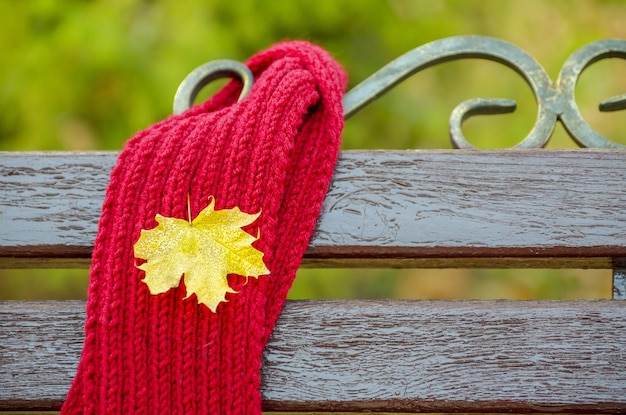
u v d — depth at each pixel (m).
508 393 1.22
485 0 2.31
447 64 2.38
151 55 1.91
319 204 1.25
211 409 1.20
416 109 2.23
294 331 1.24
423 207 1.25
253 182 1.23
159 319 1.21
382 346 1.23
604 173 1.25
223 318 1.21
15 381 1.24
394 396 1.23
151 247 1.20
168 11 1.92
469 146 1.29
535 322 1.23
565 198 1.25
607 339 1.22
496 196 1.25
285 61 1.28
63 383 1.24
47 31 1.95
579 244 1.24
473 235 1.25
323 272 2.21
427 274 2.60
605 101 1.28
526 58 1.30
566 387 1.22
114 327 1.21
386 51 2.26
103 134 2.01
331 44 2.18
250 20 1.96
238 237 1.21
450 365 1.23
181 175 1.23
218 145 1.23
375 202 1.26
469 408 1.23
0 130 2.11
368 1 2.09
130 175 1.23
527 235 1.25
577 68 1.29
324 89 1.27
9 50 1.94
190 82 1.31
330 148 1.25
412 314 1.24
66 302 1.25
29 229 1.26
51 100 1.94
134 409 1.20
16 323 1.24
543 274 2.53
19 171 1.26
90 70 1.91
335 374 1.23
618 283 1.27
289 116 1.25
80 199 1.26
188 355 1.21
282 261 1.24
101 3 1.90
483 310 1.23
